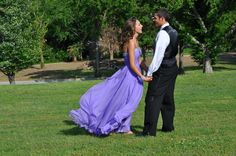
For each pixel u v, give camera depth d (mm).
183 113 10055
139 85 8016
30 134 8523
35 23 34656
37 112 11172
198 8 30203
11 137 8289
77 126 9148
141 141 7473
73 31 54656
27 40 32531
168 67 7613
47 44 65375
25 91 15195
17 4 31203
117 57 60281
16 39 31469
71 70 53438
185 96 12641
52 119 10172
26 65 33250
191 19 29922
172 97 8062
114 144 7359
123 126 8008
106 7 35438
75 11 43906
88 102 7965
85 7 40438
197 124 8828
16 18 31109
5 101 13164
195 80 16281
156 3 27875
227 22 29328
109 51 54219
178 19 29281
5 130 8977
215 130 8195
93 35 44250
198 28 30141
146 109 7816
